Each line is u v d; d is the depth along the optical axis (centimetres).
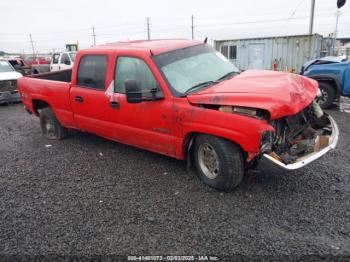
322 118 451
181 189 412
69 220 353
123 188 425
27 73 1828
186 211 358
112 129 508
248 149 346
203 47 509
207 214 350
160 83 420
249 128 340
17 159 566
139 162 514
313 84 445
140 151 566
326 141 382
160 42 497
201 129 380
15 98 1206
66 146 623
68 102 572
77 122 577
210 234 314
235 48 1980
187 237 312
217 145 374
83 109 545
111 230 330
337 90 848
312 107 445
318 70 866
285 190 394
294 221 328
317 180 416
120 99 471
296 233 308
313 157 361
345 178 418
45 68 1917
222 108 366
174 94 411
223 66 490
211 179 403
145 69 440
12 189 441
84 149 598
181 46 480
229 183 381
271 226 322
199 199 384
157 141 446
